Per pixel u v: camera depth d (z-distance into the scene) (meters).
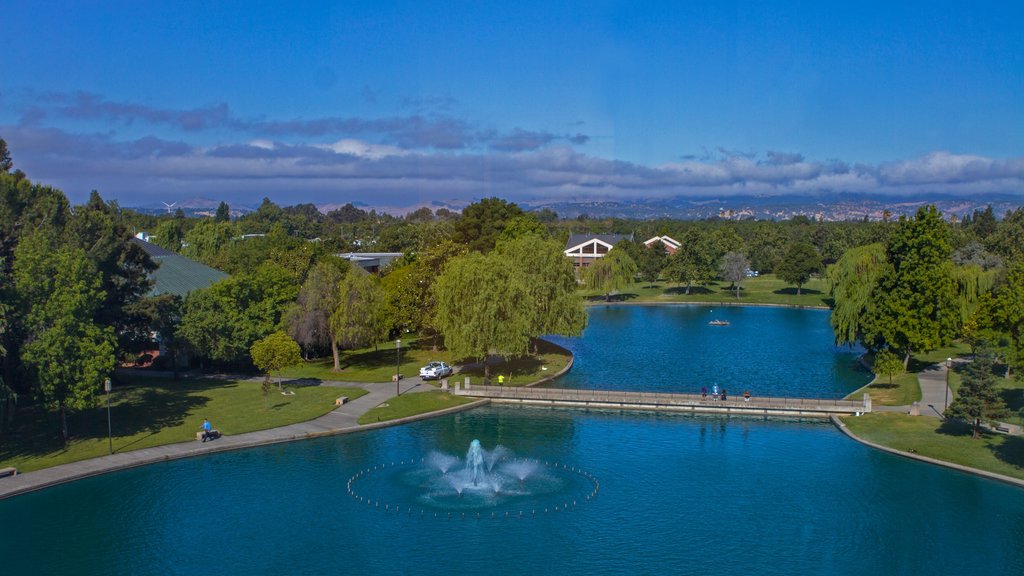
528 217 154.38
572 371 95.62
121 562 43.38
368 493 53.12
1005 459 56.97
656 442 65.19
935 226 82.50
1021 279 70.81
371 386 81.62
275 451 61.53
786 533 47.00
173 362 83.62
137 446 60.44
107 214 83.25
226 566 42.97
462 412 74.81
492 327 81.56
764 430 68.44
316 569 42.59
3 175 71.25
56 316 59.19
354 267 94.00
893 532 46.97
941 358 95.25
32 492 52.16
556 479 56.16
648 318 152.38
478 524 48.38
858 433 65.69
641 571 42.31
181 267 109.00
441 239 149.38
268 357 72.44
